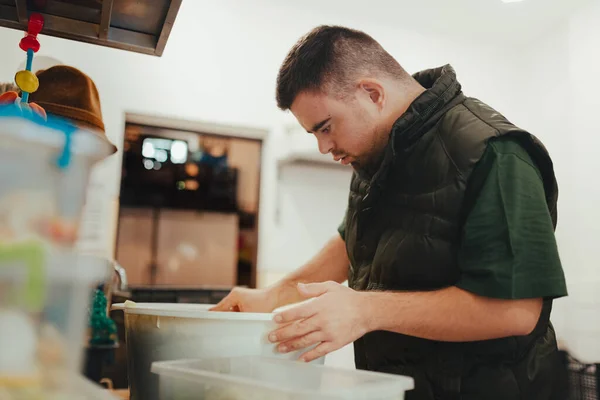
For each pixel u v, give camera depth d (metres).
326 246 1.42
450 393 0.98
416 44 3.18
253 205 3.03
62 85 0.97
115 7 1.05
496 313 0.87
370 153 1.12
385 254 1.08
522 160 0.94
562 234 3.03
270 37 2.93
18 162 0.39
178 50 2.72
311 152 2.81
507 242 0.88
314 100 1.06
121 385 1.78
